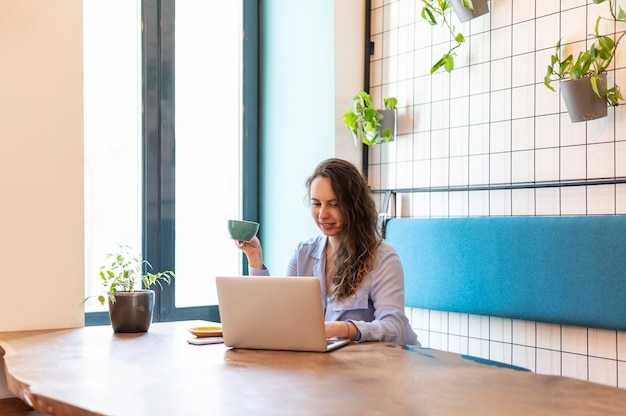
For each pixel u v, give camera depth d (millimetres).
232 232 2801
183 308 4031
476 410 1494
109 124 3818
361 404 1552
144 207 3877
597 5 3061
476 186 3504
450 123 3652
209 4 4191
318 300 2154
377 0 4070
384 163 4004
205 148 4184
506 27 3412
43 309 3020
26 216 2998
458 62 3619
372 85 4086
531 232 3182
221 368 1974
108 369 1979
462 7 3412
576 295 3012
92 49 3771
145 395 1650
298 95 4160
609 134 3002
